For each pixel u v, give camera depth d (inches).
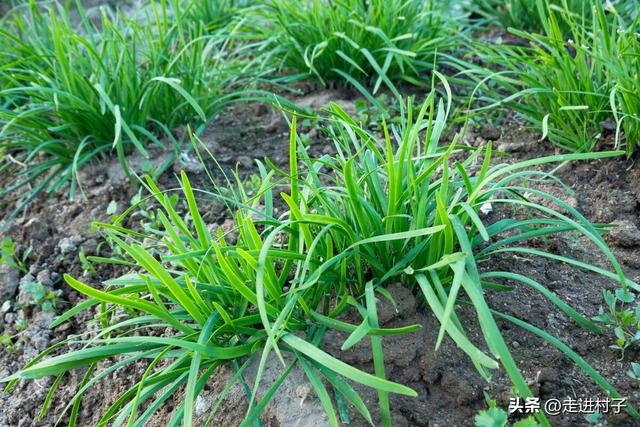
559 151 37.7
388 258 28.7
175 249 28.8
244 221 27.6
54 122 41.1
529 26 49.1
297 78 44.4
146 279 26.3
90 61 42.2
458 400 26.8
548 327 29.0
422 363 27.6
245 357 28.5
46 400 29.4
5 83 43.9
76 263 36.9
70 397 31.8
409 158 28.3
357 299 29.3
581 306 29.8
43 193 41.7
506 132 40.2
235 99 45.3
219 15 51.7
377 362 25.0
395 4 43.8
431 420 26.5
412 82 43.4
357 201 27.2
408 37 41.7
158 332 31.4
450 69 45.9
